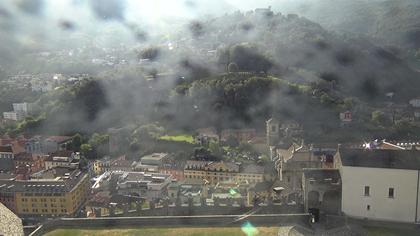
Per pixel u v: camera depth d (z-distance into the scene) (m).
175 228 79.88
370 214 79.88
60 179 175.50
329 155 125.81
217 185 164.00
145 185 168.38
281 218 81.19
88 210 155.62
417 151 81.69
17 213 165.00
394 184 78.31
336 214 81.62
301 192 94.94
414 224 77.50
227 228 79.31
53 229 80.62
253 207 93.12
